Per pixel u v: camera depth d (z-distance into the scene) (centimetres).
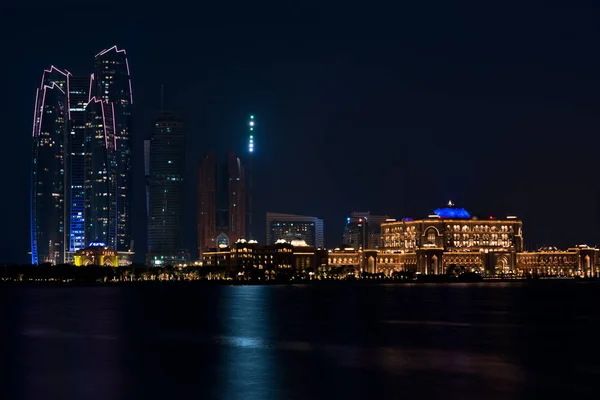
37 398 12400
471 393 12569
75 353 16962
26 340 19288
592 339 19162
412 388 12962
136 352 17088
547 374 14150
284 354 16688
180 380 13725
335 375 14138
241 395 12525
